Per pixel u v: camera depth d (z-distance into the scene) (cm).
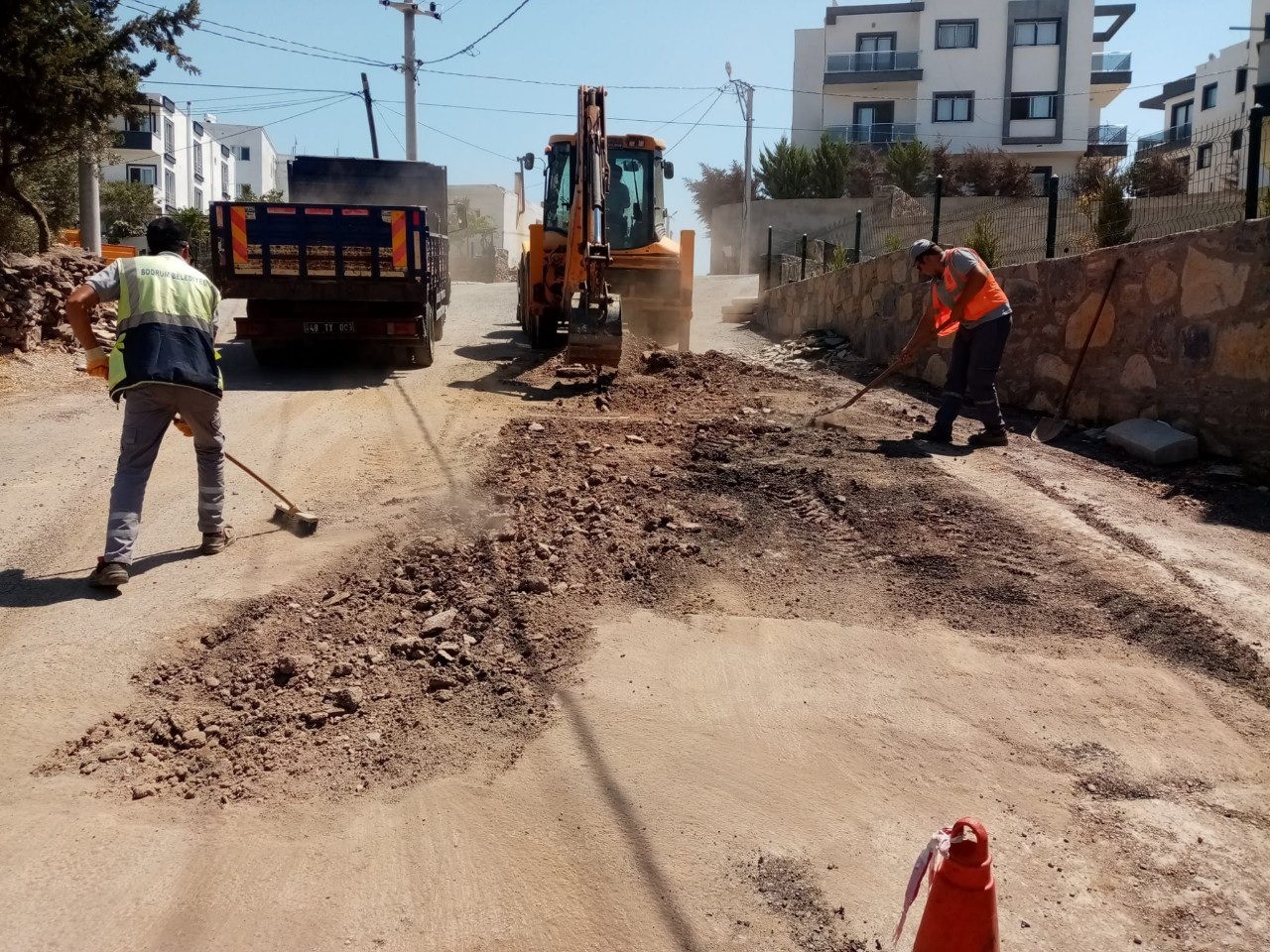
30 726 394
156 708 416
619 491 670
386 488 688
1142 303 796
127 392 521
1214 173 1012
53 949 283
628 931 293
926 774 367
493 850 327
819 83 4419
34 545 588
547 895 306
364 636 475
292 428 893
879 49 4369
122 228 3553
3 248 1358
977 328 779
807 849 327
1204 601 491
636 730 392
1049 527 595
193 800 359
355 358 1377
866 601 505
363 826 340
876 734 391
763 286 2084
